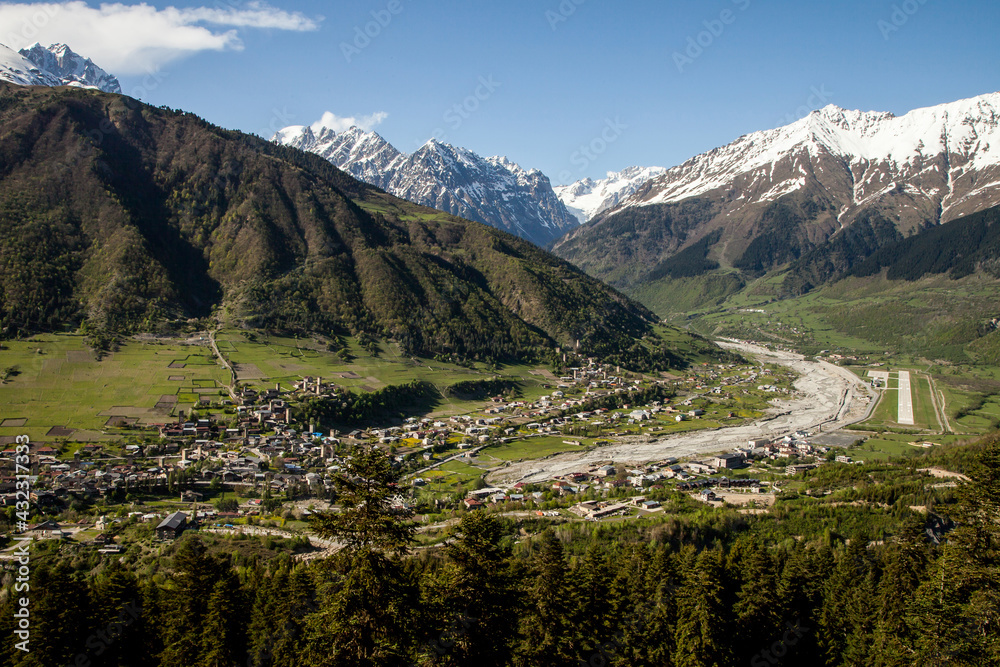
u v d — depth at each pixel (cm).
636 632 8056
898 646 7919
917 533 9388
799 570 9044
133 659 8256
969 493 7819
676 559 9281
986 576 7350
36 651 7738
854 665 8375
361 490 5397
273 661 7706
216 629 7975
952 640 7319
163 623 8462
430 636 6003
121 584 8706
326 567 5544
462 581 6662
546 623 7281
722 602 8281
